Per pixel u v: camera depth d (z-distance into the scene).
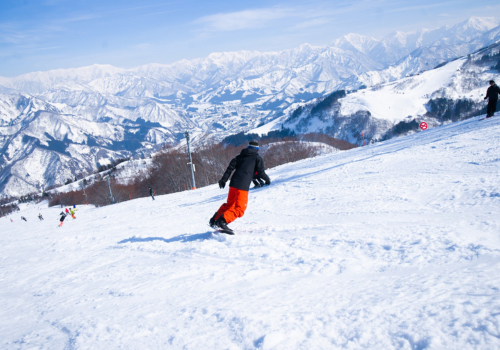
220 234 5.16
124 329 2.23
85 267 5.06
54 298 3.65
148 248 5.58
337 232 4.13
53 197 116.81
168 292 2.99
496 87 14.66
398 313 1.82
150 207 19.31
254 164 5.17
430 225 3.77
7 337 2.63
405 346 1.51
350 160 14.38
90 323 2.46
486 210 3.97
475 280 2.11
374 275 2.62
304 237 4.17
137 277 3.77
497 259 2.43
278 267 3.20
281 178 14.90
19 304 3.76
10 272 6.20
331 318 1.90
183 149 58.53
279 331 1.81
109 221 15.29
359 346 1.58
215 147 55.31
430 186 5.92
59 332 2.46
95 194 76.38
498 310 1.63
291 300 2.30
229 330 1.95
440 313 1.73
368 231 3.95
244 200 5.07
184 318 2.26
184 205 15.28
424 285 2.18
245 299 2.46
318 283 2.62
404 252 2.98
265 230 5.09
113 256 5.55
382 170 9.12
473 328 1.52
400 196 5.69
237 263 3.60
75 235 11.08
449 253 2.75
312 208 6.41
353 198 6.40
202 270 3.54
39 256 7.97
